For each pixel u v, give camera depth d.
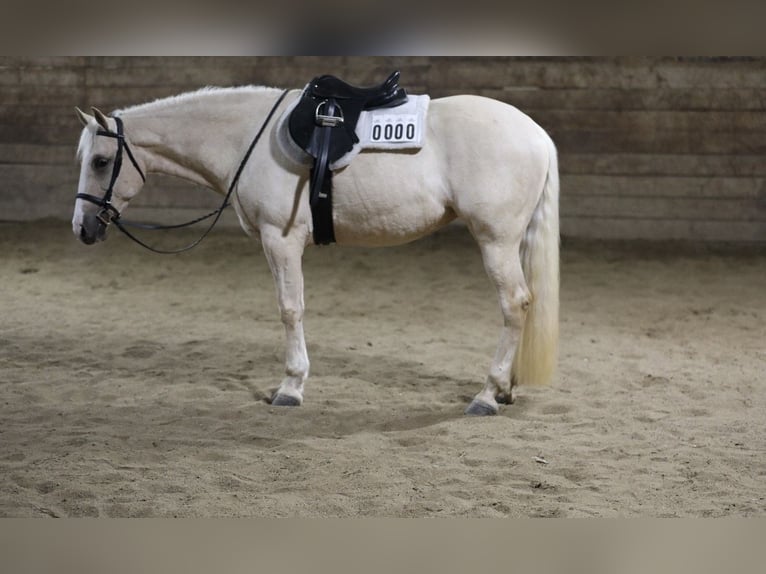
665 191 14.20
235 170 6.77
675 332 9.45
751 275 12.07
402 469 5.42
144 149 6.87
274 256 6.64
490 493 5.03
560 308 10.52
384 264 12.74
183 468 5.45
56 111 15.15
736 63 13.97
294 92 6.75
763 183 14.01
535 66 14.39
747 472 5.38
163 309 10.41
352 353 8.53
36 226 14.65
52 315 9.98
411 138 6.31
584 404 6.86
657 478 5.27
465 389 7.35
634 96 14.19
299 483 5.20
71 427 6.25
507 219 6.34
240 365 8.08
